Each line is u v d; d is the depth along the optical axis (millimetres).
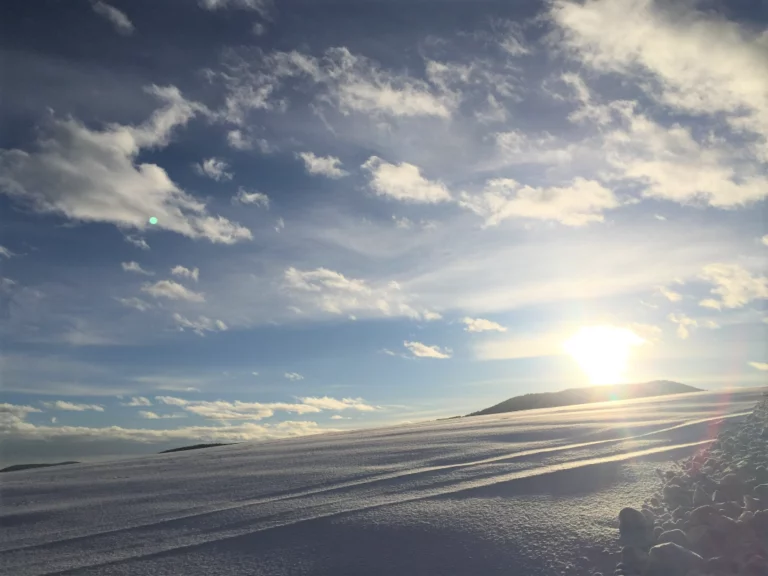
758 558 3715
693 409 13875
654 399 19766
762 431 7770
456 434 12617
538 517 5211
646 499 5574
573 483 6473
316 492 7207
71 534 6160
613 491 5996
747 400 15164
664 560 3848
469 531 4977
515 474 7234
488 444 10406
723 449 7238
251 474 9141
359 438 14070
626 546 4137
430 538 4910
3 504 8312
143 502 7582
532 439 10625
